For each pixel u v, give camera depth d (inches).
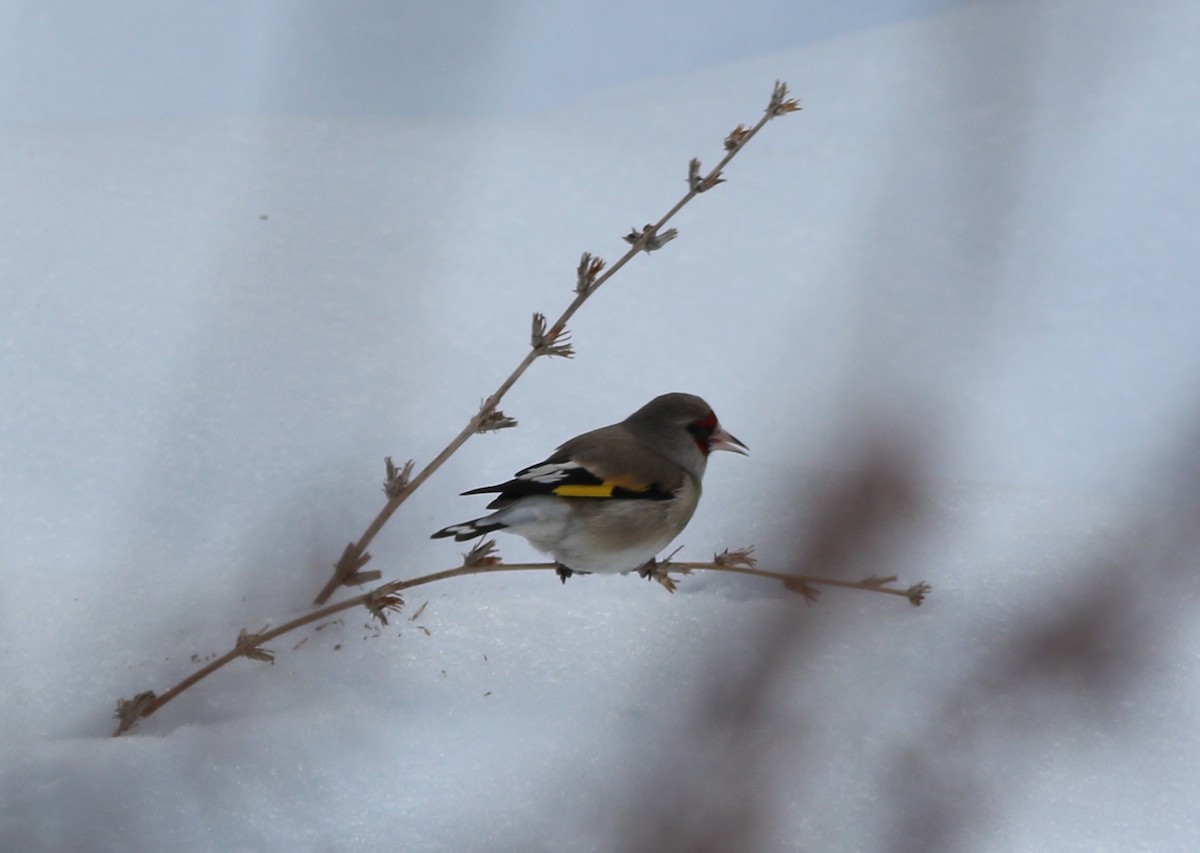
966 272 597.0
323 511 415.2
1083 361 557.0
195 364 491.2
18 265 560.1
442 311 555.5
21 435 450.9
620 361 545.3
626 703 316.2
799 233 663.8
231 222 600.4
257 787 278.4
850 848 262.5
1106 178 682.8
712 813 271.3
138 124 719.1
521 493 354.3
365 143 716.0
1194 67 767.7
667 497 361.4
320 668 336.5
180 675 331.9
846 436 234.8
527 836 263.7
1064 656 335.3
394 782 284.4
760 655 273.4
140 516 410.3
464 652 345.7
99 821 262.5
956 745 301.9
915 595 360.8
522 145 754.8
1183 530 402.9
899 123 755.4
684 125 799.7
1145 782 294.0
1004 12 298.2
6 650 340.8
